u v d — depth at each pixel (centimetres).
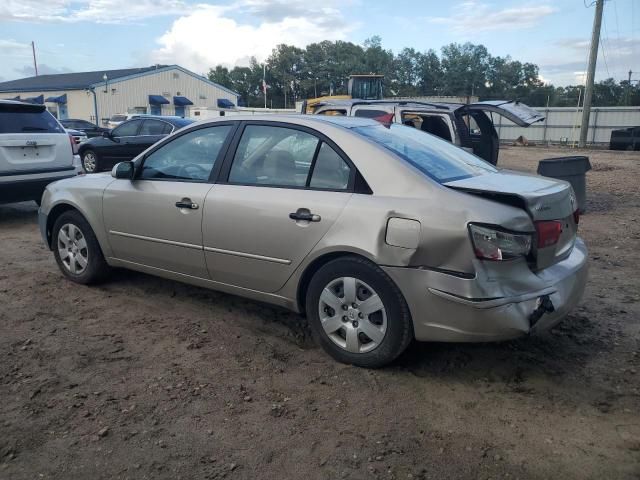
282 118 415
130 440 295
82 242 526
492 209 326
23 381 352
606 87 7469
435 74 9700
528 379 363
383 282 348
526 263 337
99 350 398
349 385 353
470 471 274
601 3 3014
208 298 507
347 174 372
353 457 283
